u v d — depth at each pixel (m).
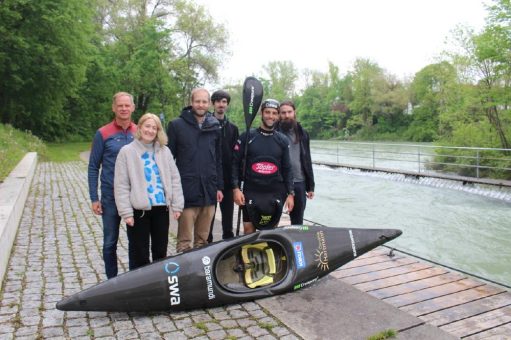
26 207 7.56
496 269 6.25
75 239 5.59
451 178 13.70
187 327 3.13
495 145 15.29
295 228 4.06
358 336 2.98
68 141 29.95
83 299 3.12
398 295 3.96
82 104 31.08
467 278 4.43
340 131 57.00
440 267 4.77
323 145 36.22
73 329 3.07
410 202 11.44
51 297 3.65
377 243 4.30
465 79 16.17
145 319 3.25
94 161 3.56
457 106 17.36
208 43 35.12
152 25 30.89
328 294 3.76
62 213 7.16
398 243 7.68
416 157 24.16
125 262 4.64
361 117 53.56
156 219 3.50
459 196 12.10
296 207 4.61
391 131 51.12
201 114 3.90
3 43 20.70
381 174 16.73
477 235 8.13
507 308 3.69
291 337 2.99
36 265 4.51
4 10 19.62
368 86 52.31
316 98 60.72
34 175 12.04
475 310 3.65
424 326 3.15
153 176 3.41
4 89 22.47
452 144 16.45
